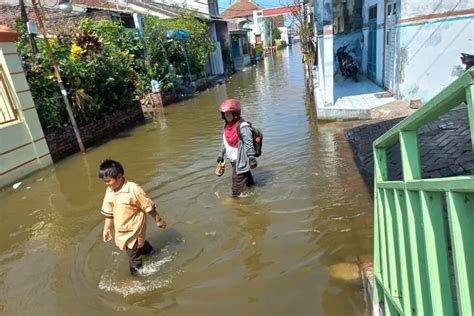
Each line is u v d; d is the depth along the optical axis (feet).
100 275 14.23
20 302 13.23
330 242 14.85
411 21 30.63
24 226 19.45
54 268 15.15
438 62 30.55
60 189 24.54
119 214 13.26
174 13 87.30
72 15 56.44
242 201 19.21
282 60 133.80
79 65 35.04
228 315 11.56
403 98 33.04
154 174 24.94
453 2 28.68
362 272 12.53
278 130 32.96
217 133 34.99
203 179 22.97
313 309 11.42
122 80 42.19
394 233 7.13
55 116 31.30
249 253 14.74
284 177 21.71
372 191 18.67
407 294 6.46
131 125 43.21
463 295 4.39
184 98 62.34
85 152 33.06
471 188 3.93
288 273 13.26
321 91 41.01
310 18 75.51
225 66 102.78
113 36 53.72
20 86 28.02
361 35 55.21
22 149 27.68
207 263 14.34
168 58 63.26
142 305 12.37
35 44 34.63
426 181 5.01
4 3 57.21
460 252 4.37
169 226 17.37
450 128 21.42
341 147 26.13
